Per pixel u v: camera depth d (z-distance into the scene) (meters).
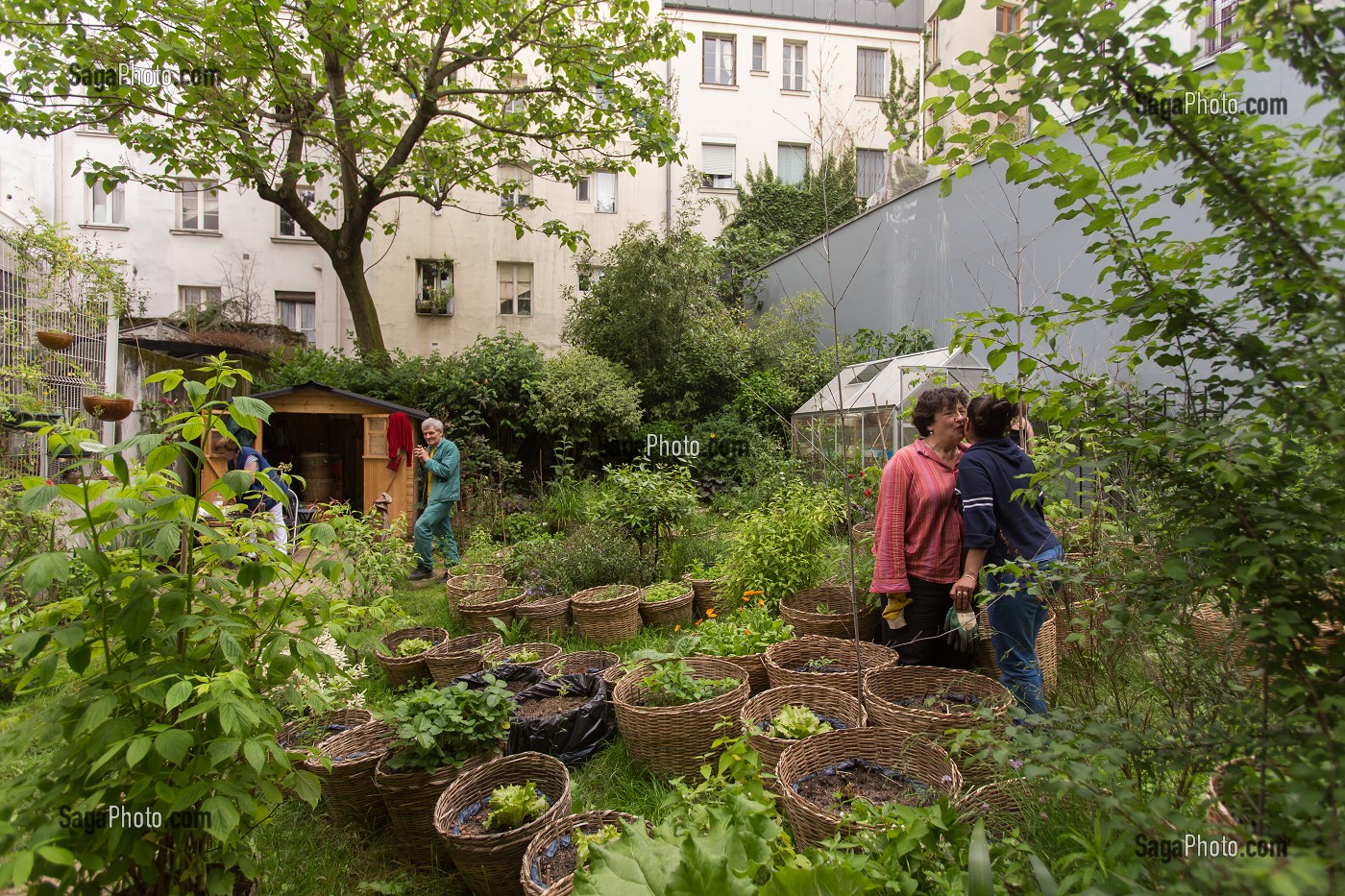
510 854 2.25
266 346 14.83
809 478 8.21
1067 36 1.27
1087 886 1.24
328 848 2.60
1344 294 1.13
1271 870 0.89
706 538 7.24
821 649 3.69
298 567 1.94
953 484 3.31
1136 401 1.58
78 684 1.74
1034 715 1.62
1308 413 1.22
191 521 1.71
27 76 8.38
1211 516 1.35
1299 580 1.24
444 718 2.63
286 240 18.14
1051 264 8.80
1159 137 1.35
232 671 1.66
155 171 17.39
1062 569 1.84
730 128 19.53
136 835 1.55
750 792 2.01
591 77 10.80
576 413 12.23
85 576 2.25
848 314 14.96
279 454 12.91
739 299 18.22
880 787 2.39
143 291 16.50
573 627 5.45
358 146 11.06
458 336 17.45
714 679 3.39
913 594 3.37
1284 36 1.16
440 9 10.04
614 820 2.35
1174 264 1.48
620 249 14.91
